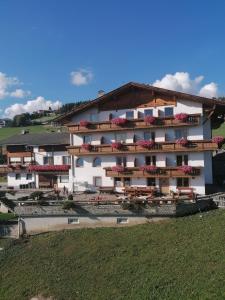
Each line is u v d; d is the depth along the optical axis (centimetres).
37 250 3111
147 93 4288
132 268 2577
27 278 2744
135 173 4197
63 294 2486
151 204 3338
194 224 3042
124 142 4384
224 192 3950
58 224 3500
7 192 5131
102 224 3428
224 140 4053
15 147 6134
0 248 3278
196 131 4091
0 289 2695
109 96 4388
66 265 2802
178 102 4156
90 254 2880
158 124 4134
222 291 2122
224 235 2706
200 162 4075
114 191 4378
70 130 4506
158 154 4241
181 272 2392
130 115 4353
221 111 4500
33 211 3528
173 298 2188
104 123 4359
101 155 4478
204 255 2511
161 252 2692
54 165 5691
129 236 3072
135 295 2302
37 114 18575
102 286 2469
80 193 4469
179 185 4144
